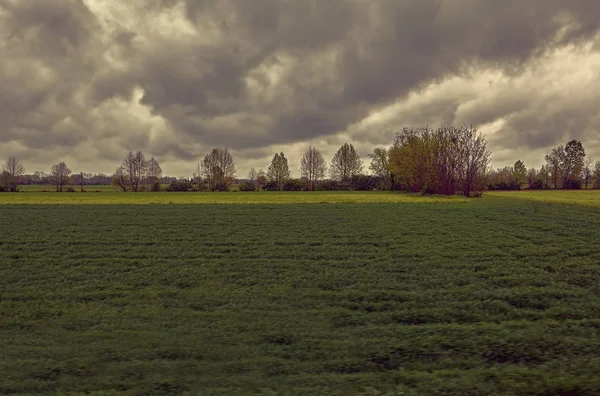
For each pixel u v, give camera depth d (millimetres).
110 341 7453
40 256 15977
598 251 14961
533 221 23781
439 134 62156
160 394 5414
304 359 6500
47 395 5438
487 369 5945
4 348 7199
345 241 18750
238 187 102562
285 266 13984
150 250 17109
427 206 36562
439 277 12047
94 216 30078
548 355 6359
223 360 6504
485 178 57406
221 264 14406
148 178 99500
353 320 8500
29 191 84438
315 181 105812
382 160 96062
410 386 5484
